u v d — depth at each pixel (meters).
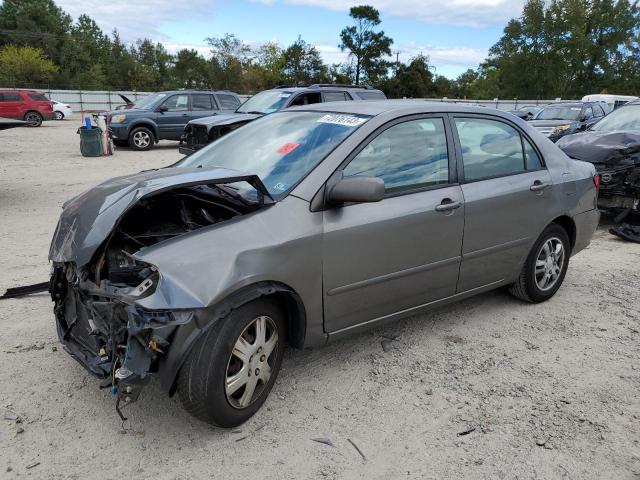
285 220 3.09
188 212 3.39
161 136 18.00
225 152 4.04
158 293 2.63
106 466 2.71
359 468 2.76
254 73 63.59
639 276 5.76
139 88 82.25
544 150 4.72
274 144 3.82
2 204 8.77
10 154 16.06
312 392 3.41
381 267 3.51
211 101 18.66
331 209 3.27
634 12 66.31
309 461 2.80
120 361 2.75
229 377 2.89
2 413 3.09
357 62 85.75
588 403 3.36
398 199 3.58
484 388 3.50
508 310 4.75
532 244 4.57
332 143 3.51
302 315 3.21
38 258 5.87
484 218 4.08
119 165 13.99
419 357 3.88
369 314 3.59
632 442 2.99
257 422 3.09
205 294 2.68
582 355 3.97
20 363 3.61
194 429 3.02
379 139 3.59
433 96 79.44
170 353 2.67
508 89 72.19
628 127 8.41
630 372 3.74
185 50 87.25
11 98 27.72
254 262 2.88
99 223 2.88
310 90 13.07
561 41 66.75
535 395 3.43
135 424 3.04
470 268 4.12
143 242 3.24
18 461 2.72
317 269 3.18
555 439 3.00
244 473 2.70
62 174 12.23
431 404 3.31
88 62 89.25
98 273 2.92
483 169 4.18
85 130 15.63
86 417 3.08
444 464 2.80
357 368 3.71
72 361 3.65
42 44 87.75
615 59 68.19
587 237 5.16
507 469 2.77
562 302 4.98
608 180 7.28
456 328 4.37
